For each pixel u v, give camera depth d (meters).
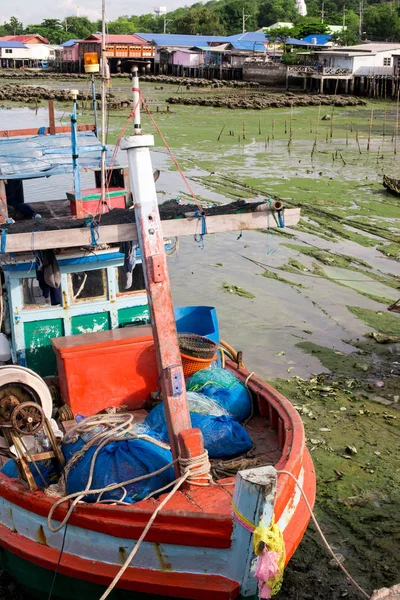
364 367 11.62
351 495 8.09
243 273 16.27
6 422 6.06
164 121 48.75
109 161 9.42
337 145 38.25
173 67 97.94
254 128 45.94
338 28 99.62
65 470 6.03
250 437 7.04
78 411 7.25
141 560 5.56
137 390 7.46
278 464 6.02
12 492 6.06
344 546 7.25
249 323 13.52
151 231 5.99
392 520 7.64
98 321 7.89
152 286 5.93
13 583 6.87
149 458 6.03
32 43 124.44
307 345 12.55
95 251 7.48
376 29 99.56
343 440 9.31
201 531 5.32
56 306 7.66
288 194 24.12
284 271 16.38
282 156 33.53
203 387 7.49
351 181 26.88
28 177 9.10
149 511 5.43
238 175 27.78
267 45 93.56
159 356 5.93
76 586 5.91
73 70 106.38
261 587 5.36
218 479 6.28
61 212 9.20
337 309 14.19
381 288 15.35
